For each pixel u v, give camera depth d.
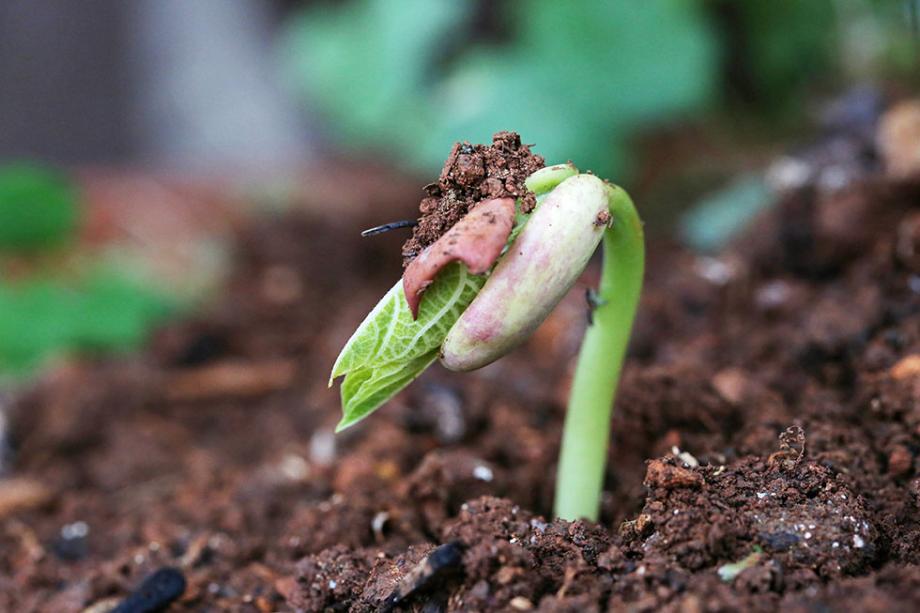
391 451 0.16
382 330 0.12
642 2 0.25
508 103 0.25
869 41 0.26
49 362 0.23
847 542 0.12
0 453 0.20
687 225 0.24
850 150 0.19
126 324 0.24
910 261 0.16
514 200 0.11
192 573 0.15
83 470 0.19
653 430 0.15
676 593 0.11
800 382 0.15
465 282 0.11
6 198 0.28
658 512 0.12
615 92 0.25
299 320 0.25
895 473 0.13
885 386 0.14
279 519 0.16
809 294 0.17
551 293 0.11
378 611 0.12
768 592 0.11
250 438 0.20
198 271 0.28
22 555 0.16
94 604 0.14
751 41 0.28
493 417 0.17
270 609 0.14
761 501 0.12
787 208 0.18
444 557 0.12
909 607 0.11
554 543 0.12
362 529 0.14
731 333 0.17
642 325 0.18
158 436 0.20
